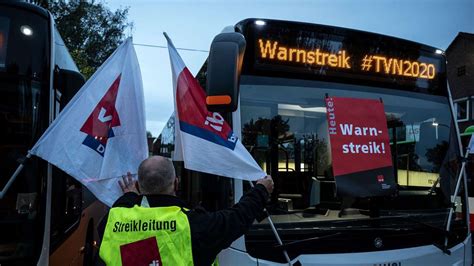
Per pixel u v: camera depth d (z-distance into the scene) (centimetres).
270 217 318
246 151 300
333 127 344
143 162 250
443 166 382
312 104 350
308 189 334
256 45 343
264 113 337
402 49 387
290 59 351
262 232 311
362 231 331
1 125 355
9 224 350
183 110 308
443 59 406
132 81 313
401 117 375
